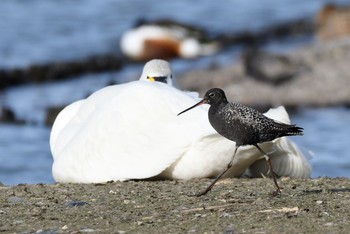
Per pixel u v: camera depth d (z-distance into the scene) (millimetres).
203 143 11625
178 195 11109
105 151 12148
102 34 35875
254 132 10430
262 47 34781
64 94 27188
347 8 34844
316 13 38438
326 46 29266
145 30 34875
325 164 18391
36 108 25141
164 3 41750
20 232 9469
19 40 34000
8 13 37500
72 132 12812
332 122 22922
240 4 41656
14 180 16750
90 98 13023
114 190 11484
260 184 11766
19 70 29578
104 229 9523
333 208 10211
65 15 37875
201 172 11883
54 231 9477
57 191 11570
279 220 9695
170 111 11961
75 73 30609
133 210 10375
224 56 34344
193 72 28281
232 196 10984
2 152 19641
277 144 12281
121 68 32562
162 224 9680
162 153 11828
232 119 10484
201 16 39719
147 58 34562
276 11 40344
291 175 12570
